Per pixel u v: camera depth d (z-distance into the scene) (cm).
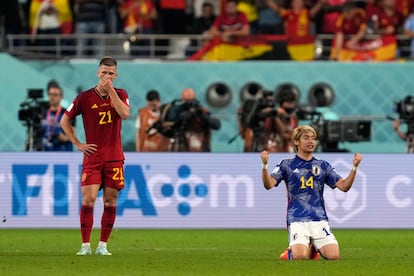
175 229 6353
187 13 8244
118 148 4269
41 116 6919
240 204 6406
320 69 8031
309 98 8019
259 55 8031
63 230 6234
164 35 8062
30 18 8094
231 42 8038
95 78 8019
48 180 6375
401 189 6419
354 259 4047
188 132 7038
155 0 8206
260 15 8194
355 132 6969
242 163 6412
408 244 5278
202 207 6400
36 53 8100
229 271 3472
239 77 8019
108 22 8150
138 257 4094
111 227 4300
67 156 6359
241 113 7062
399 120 7388
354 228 6406
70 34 8062
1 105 7819
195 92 8019
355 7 8075
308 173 4022
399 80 8069
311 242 4025
